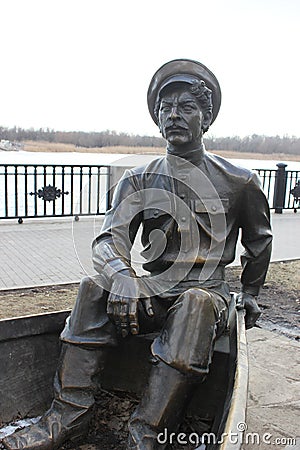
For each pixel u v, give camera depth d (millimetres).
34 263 5680
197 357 1858
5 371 2277
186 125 2191
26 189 8586
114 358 2465
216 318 1986
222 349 2186
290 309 4203
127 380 2479
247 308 2541
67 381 2080
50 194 8711
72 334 2125
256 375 2848
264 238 2498
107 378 2512
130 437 1874
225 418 1596
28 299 4234
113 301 2045
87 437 2166
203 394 2240
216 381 2205
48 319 2404
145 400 1897
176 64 2246
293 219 10523
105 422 2293
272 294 4672
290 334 3572
